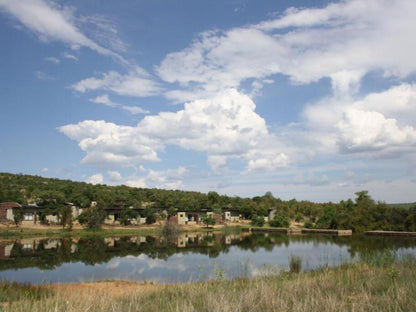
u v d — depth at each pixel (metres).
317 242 46.34
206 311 9.11
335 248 38.38
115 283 19.88
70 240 47.25
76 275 23.89
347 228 66.75
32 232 51.25
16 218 54.12
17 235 49.34
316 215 89.50
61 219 55.44
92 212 58.00
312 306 8.81
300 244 43.66
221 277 14.81
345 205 79.75
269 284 13.27
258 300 9.98
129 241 47.50
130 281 21.11
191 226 72.88
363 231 63.91
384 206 67.38
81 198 70.69
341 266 19.97
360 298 9.63
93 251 36.53
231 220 88.56
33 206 58.12
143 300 12.02
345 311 8.35
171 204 83.38
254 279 15.78
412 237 54.66
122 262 29.41
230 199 109.12
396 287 10.41
